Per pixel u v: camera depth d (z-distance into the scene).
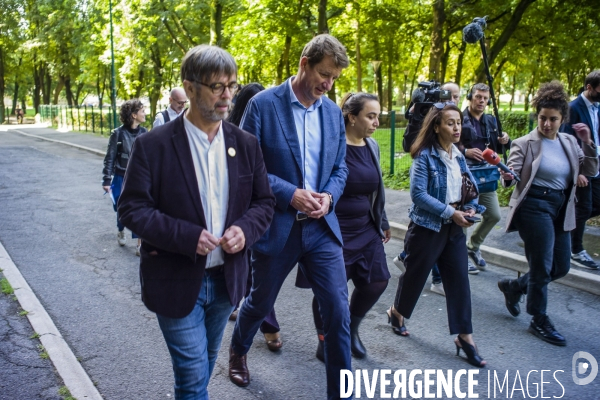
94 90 50.84
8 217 8.55
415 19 19.58
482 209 3.87
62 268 6.01
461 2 16.23
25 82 56.03
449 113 3.69
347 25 24.67
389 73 35.47
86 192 10.88
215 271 2.53
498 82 33.56
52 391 3.32
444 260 3.84
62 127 35.81
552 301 5.02
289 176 3.14
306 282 3.51
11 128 37.44
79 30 33.97
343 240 3.64
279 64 25.45
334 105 3.33
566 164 4.09
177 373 2.48
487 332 4.38
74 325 4.46
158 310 2.41
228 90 2.32
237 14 20.78
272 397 3.40
